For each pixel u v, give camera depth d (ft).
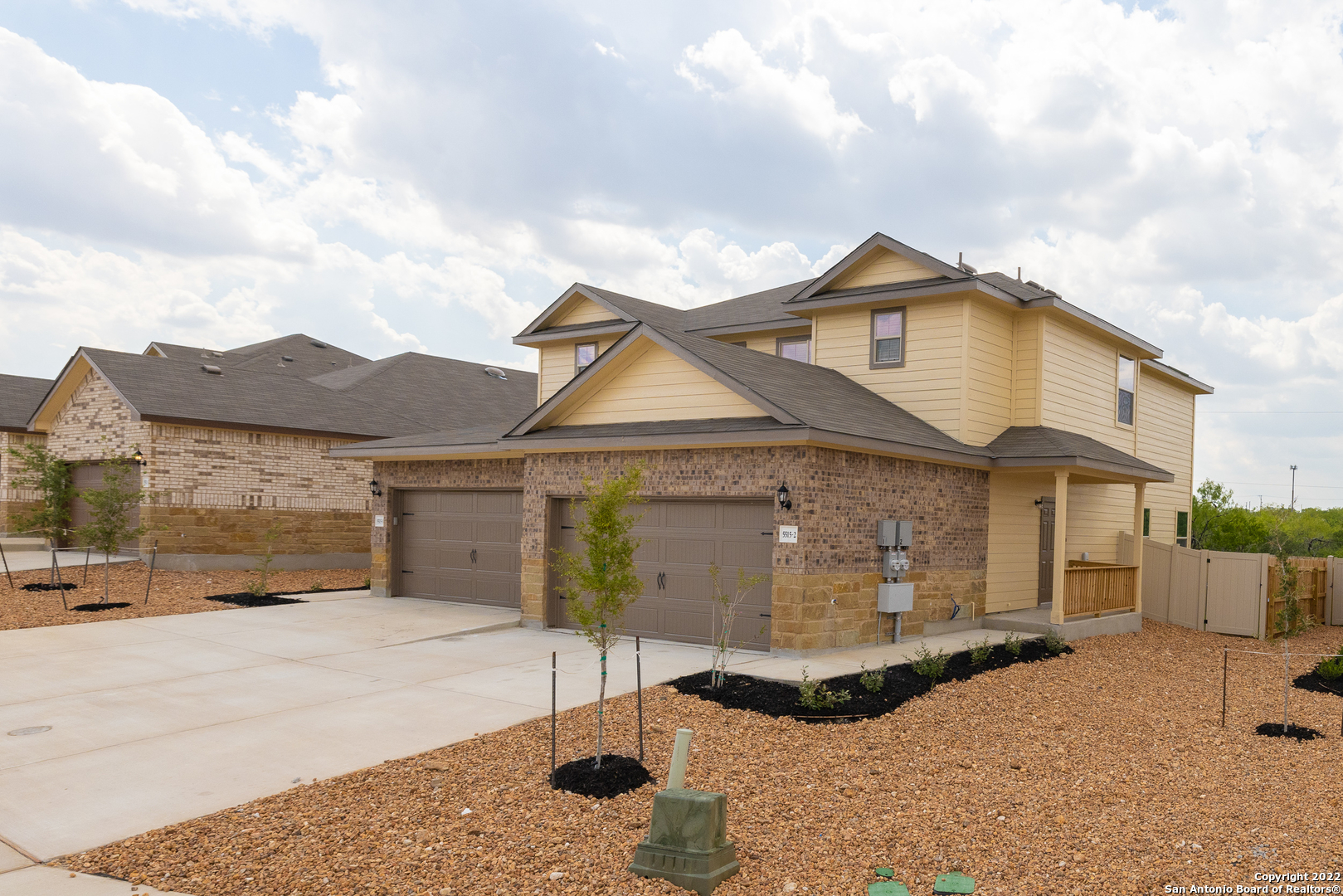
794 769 25.20
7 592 54.80
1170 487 78.95
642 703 31.37
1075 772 26.32
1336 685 41.09
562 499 49.49
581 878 18.21
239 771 24.43
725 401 43.34
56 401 79.30
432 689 33.94
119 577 62.75
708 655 40.47
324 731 28.17
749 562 41.83
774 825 21.27
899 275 54.19
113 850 19.35
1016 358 55.47
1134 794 24.38
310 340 125.59
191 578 64.59
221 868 18.49
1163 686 39.83
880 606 43.39
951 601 49.01
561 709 30.66
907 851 19.95
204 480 70.54
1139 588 57.11
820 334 57.06
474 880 18.01
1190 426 83.87
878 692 32.81
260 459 74.13
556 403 48.91
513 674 36.42
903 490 45.52
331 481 78.95
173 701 31.86
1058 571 48.57
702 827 18.17
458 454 55.67
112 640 42.86
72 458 77.97
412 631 46.78
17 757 25.50
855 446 40.29
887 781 24.66
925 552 47.11
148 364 76.23
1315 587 69.31
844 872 18.86
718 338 68.13
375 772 24.11
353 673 36.78
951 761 26.76
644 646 43.04
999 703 33.99
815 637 39.60
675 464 43.80
